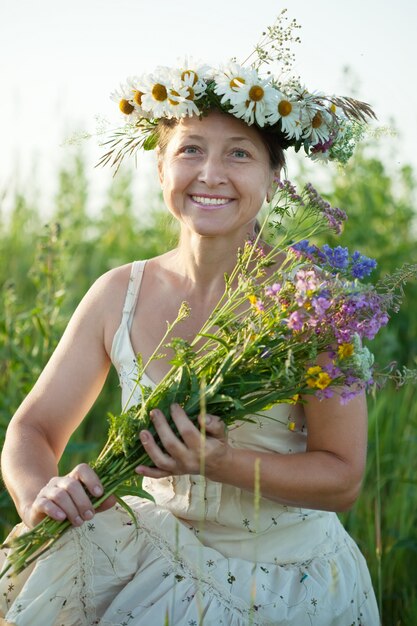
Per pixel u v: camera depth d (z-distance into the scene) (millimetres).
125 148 2812
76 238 6602
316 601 2451
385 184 5691
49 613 2336
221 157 2562
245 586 2420
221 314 2381
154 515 2502
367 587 2680
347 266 2326
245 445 2566
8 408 3867
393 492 3773
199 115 2543
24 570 2395
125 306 2732
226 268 2670
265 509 2535
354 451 2502
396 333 5074
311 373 2232
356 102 2672
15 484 2463
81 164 6848
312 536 2568
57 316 4270
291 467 2412
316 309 2139
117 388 4742
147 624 2318
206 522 2566
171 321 2699
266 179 2646
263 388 2279
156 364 2646
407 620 3039
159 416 2238
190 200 2611
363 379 2203
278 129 2578
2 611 2400
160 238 6121
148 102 2543
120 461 2311
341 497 2484
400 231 5742
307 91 2568
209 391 2242
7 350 4113
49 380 2717
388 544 3508
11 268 6000
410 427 4062
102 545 2420
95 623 2402
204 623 2324
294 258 2422
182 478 2555
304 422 2645
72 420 2721
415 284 5391
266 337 2268
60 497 2242
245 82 2465
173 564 2422
